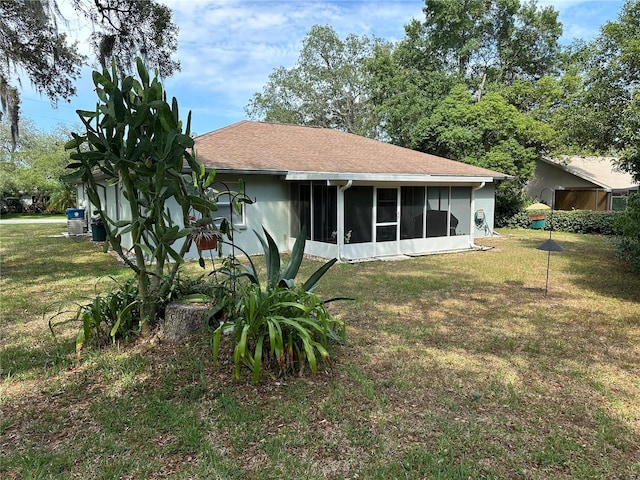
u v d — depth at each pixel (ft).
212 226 14.03
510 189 59.62
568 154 66.08
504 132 59.36
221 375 11.41
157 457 8.07
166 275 14.99
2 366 12.24
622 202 63.82
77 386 11.00
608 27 46.52
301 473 7.62
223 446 8.43
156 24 26.63
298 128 48.49
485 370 12.30
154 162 12.85
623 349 14.11
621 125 47.60
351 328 16.05
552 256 35.19
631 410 10.07
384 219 34.71
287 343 11.59
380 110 78.33
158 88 12.48
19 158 100.22
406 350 13.79
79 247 39.78
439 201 37.86
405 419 9.51
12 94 24.97
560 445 8.54
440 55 82.48
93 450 8.27
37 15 21.68
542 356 13.46
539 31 79.61
